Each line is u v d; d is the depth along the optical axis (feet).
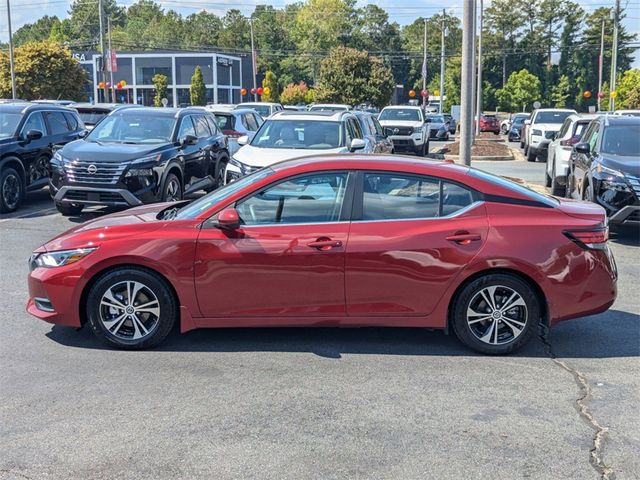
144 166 38.52
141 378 17.38
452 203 18.97
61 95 140.15
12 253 31.71
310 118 43.21
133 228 19.10
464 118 48.03
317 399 16.20
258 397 16.28
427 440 14.23
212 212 18.95
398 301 18.70
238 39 357.41
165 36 405.59
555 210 19.06
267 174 19.38
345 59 139.74
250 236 18.66
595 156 36.86
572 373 18.01
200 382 17.13
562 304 18.76
